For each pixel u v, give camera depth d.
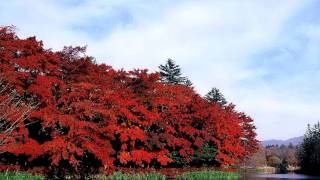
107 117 35.97
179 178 45.62
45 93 31.20
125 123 38.72
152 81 42.84
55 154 32.09
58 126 33.72
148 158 40.91
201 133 48.88
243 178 55.28
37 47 33.31
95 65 37.31
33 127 33.69
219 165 58.50
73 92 33.12
